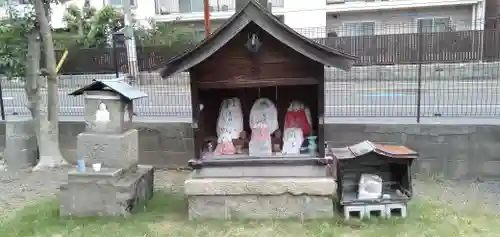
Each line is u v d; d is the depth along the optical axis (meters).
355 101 8.83
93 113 5.48
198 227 4.75
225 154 5.16
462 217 4.87
